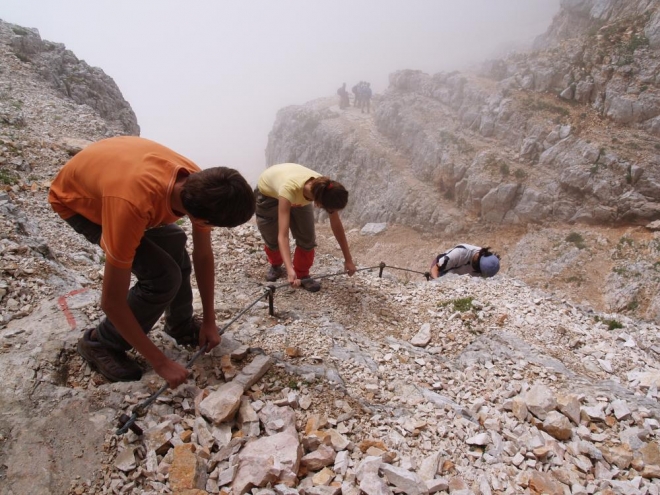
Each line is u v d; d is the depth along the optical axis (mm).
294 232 4797
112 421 2551
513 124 25969
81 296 3670
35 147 7820
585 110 24484
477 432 2887
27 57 13758
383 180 32281
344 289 5211
